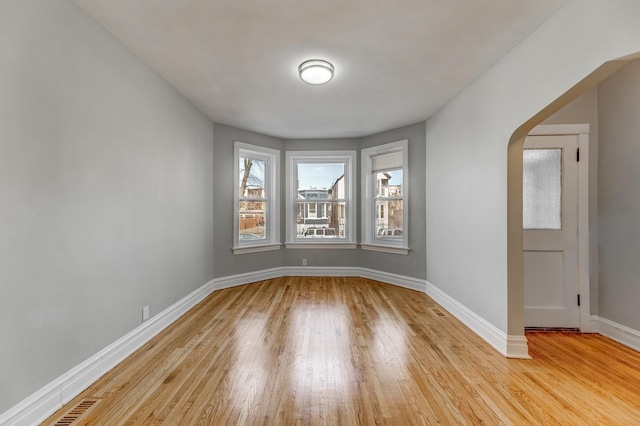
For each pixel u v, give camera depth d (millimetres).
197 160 3631
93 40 1962
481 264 2715
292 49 2322
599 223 2799
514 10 1872
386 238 4742
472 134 2891
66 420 1588
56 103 1698
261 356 2293
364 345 2486
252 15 1910
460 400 1769
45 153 1634
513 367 2154
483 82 2703
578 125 2811
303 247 5059
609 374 2066
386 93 3180
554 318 2861
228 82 2908
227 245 4320
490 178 2586
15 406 1466
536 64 2062
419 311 3324
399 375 2037
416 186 4203
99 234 2027
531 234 2879
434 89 3078
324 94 3207
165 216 2883
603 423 1578
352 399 1774
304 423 1572
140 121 2482
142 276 2510
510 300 2336
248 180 4754
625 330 2561
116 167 2195
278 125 4336
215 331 2768
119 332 2221
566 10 1814
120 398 1774
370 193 4926
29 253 1543
